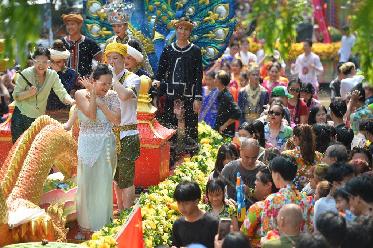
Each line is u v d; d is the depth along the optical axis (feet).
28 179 47.21
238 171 48.32
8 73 87.04
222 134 75.82
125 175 52.75
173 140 67.67
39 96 57.21
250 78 79.66
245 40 104.06
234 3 75.97
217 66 97.40
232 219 44.32
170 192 53.42
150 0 73.61
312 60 105.60
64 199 51.26
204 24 76.54
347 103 73.56
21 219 42.75
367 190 39.24
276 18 32.89
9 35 29.30
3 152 61.52
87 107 48.34
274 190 45.47
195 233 40.70
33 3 29.58
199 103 67.36
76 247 40.16
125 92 50.75
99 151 48.98
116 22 64.75
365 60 33.81
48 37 76.64
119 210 53.52
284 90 73.00
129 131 52.29
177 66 67.00
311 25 132.36
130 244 44.70
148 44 72.79
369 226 35.19
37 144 48.80
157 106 67.92
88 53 67.97
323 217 35.19
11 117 60.29
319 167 45.50
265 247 37.40
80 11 75.56
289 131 61.82
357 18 29.68
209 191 44.37
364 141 61.00
